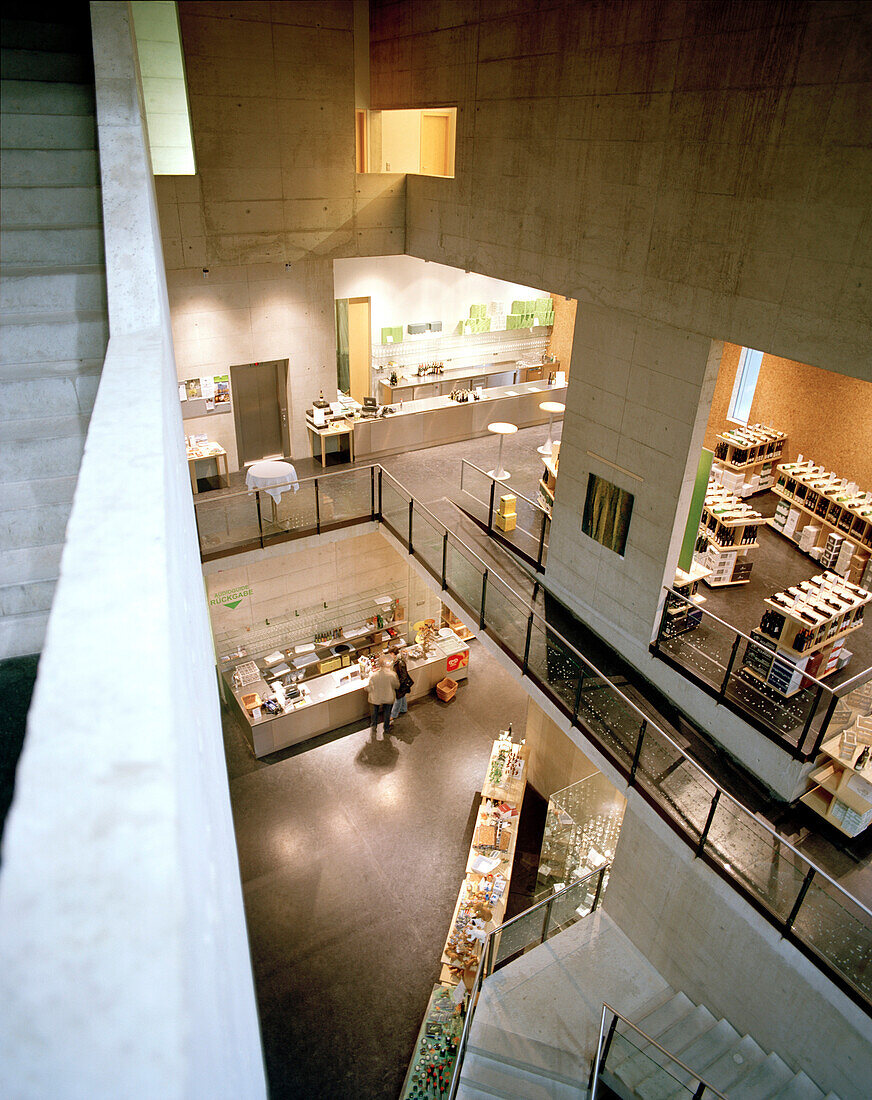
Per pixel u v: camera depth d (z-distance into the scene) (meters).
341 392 15.17
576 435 8.52
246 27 9.29
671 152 6.43
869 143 4.96
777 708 6.99
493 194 8.98
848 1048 6.41
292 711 12.15
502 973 8.66
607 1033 6.85
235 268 11.62
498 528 10.97
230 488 12.41
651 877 8.42
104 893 0.54
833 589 7.57
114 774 0.65
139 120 3.90
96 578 0.96
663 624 7.93
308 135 10.17
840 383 10.93
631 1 6.45
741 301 6.14
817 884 6.12
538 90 7.78
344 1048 8.40
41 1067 0.41
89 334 3.82
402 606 14.70
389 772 12.09
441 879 10.35
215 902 0.92
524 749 12.03
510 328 16.25
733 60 5.70
